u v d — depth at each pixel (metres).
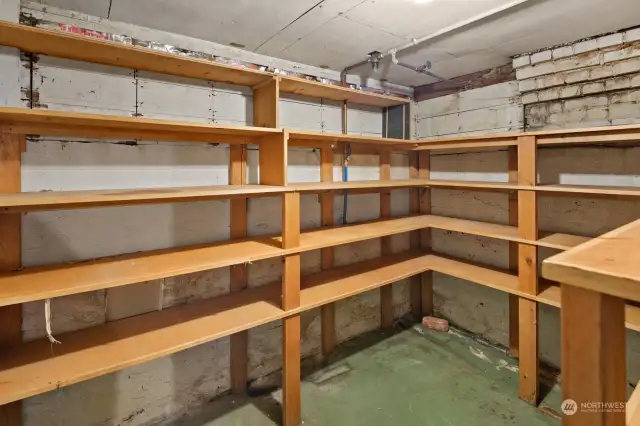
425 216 3.33
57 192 1.62
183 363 2.25
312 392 2.45
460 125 3.09
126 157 1.97
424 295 3.53
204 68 1.98
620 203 2.30
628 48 2.08
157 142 2.07
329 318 2.93
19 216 1.70
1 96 1.63
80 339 1.76
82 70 1.83
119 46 1.63
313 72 2.70
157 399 2.16
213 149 2.27
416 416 2.21
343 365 2.77
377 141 2.78
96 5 1.73
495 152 2.94
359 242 3.16
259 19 1.91
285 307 2.08
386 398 2.38
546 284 2.46
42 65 1.73
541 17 1.94
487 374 2.63
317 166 2.82
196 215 2.23
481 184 2.51
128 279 1.55
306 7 1.77
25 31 1.46
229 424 2.16
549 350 2.68
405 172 3.47
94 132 1.81
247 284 2.49
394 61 2.38
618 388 0.53
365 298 3.26
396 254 3.37
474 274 2.74
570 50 2.29
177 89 2.12
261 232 2.52
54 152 1.77
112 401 2.01
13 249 1.67
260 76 2.15
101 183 1.90
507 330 2.96
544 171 2.62
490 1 1.74
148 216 2.07
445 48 2.40
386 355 2.91
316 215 2.82
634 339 2.25
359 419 2.19
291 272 2.08
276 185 2.10
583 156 2.42
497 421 2.15
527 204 2.28
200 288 2.28
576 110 2.40
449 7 1.79
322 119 2.83
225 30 2.04
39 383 1.39
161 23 1.94
